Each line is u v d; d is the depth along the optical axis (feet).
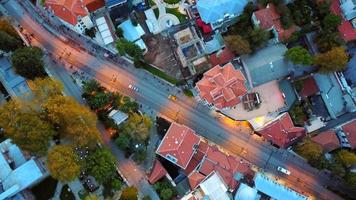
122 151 517.55
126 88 536.42
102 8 534.78
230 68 507.71
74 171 458.09
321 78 553.23
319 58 525.34
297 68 542.16
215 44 542.57
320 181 545.85
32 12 540.11
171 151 497.87
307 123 552.00
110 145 517.55
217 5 529.04
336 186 546.26
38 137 455.63
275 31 538.06
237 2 532.73
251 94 545.03
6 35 496.23
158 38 547.90
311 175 545.85
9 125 454.40
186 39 544.62
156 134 530.68
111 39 531.50
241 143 542.98
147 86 539.70
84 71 535.19
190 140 506.07
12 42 504.02
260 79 533.14
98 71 536.83
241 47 517.96
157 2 552.82
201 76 539.70
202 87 502.38
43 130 460.14
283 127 524.11
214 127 542.16
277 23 538.47
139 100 536.01
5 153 481.46
